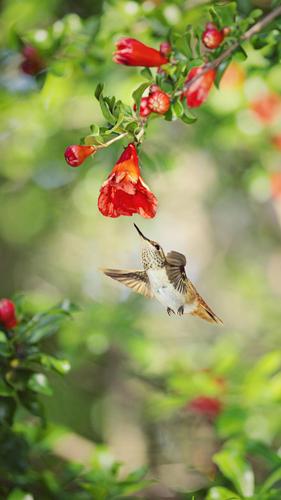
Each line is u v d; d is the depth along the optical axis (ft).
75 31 28.14
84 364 48.52
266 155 40.24
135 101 17.03
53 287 57.16
